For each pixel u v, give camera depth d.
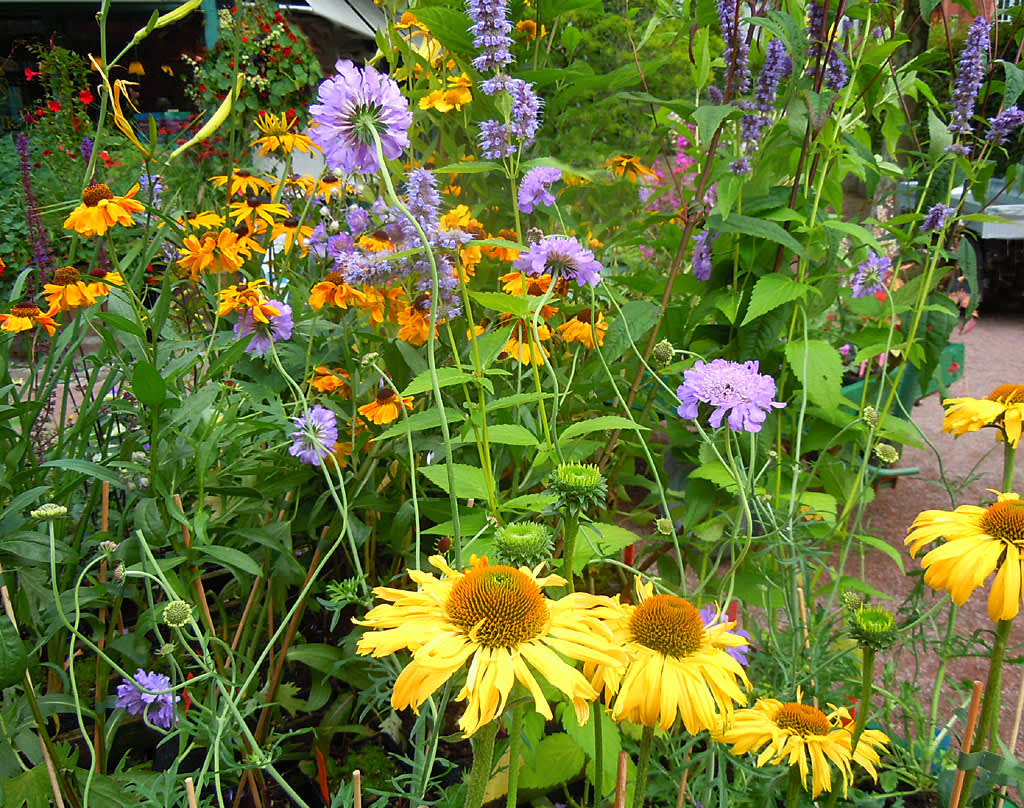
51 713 0.59
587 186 1.02
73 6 2.88
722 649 0.42
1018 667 0.88
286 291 0.80
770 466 0.76
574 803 0.62
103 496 0.63
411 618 0.37
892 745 0.63
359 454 0.76
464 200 1.02
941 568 0.43
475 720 0.34
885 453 0.67
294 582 0.68
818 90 0.76
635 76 1.03
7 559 0.57
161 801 0.50
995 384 1.84
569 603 0.38
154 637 0.69
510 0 1.05
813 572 0.71
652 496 0.82
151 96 3.05
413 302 0.73
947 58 0.87
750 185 0.84
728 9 0.77
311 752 0.66
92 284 0.65
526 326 0.66
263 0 2.42
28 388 0.68
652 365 0.78
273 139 0.99
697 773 0.54
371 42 3.28
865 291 0.86
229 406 0.65
